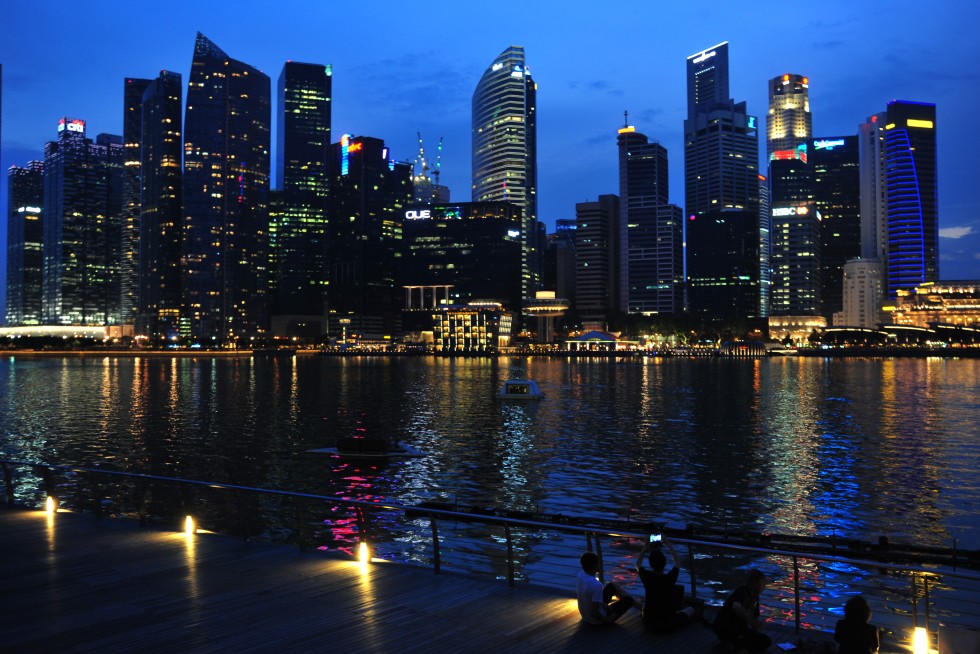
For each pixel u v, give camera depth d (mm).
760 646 14258
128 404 127250
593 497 50188
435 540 19953
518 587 18734
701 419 100812
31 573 19844
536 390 136125
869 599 28094
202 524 42844
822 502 48250
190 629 15602
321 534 40125
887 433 84812
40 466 28031
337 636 15242
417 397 142125
